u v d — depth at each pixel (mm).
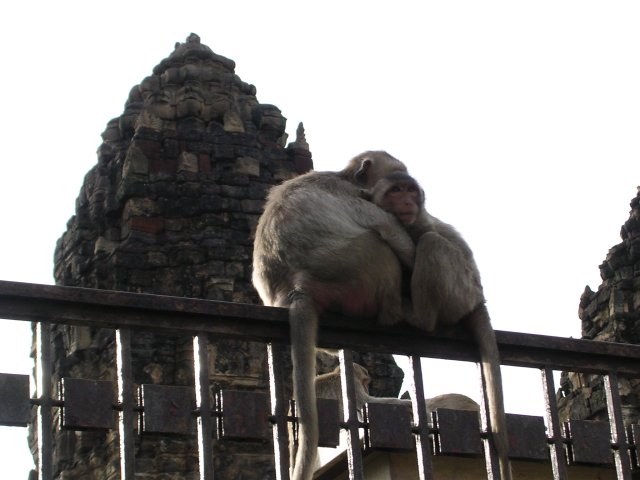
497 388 7465
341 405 12570
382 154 8648
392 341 7559
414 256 7957
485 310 7840
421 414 7180
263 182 22406
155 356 19906
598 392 17047
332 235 7879
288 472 6637
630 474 7520
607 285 18703
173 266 21328
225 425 6582
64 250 22766
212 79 23266
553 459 7348
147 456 18922
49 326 6426
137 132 22312
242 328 6988
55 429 20578
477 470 10188
